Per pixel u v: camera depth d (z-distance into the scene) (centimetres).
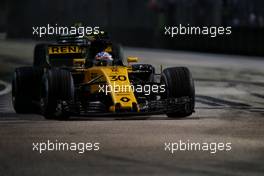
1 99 4691
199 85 5722
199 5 15262
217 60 9531
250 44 10831
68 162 2420
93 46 3866
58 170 2280
